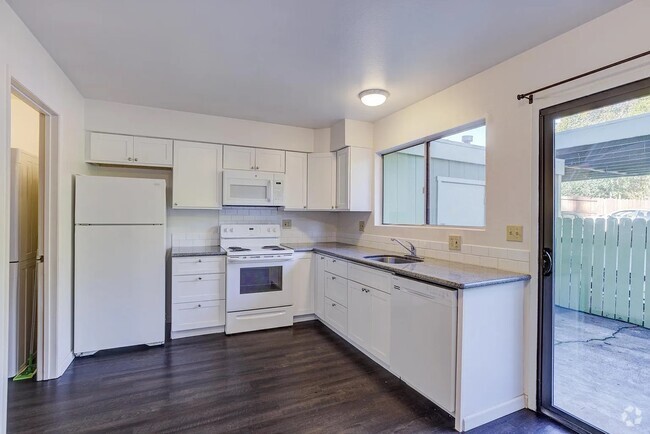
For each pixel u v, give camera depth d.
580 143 1.92
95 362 2.75
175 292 3.26
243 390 2.32
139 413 2.04
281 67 2.46
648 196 1.67
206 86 2.83
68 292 2.71
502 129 2.33
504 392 2.07
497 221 2.36
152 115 3.37
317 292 3.78
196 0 1.69
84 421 1.96
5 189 1.70
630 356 1.74
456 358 1.92
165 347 3.08
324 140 4.05
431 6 1.73
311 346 3.11
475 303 1.94
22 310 2.57
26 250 2.64
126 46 2.16
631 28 1.69
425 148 3.17
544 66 2.08
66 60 2.35
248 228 4.04
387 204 3.76
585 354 1.92
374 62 2.37
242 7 1.75
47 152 2.44
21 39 1.87
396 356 2.40
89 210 2.86
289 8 1.76
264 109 3.40
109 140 3.22
